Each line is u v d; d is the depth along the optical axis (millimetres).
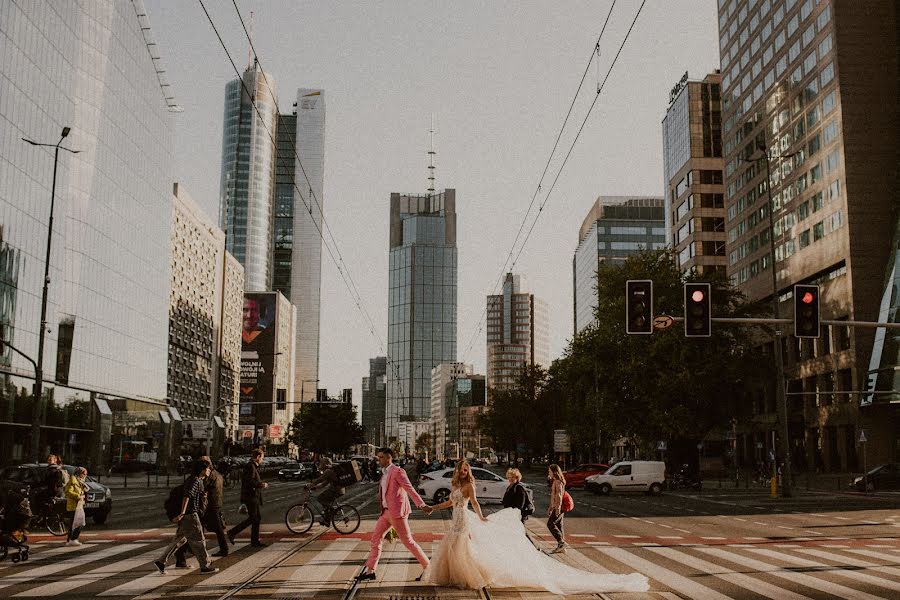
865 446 66250
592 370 52375
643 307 21062
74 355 69812
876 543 18109
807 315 22047
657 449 56344
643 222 180750
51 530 19844
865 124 71000
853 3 72750
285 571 12906
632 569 13367
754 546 17297
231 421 141750
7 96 58812
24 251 61156
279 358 157000
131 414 83438
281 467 66562
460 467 11617
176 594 10742
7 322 58312
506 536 11406
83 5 72938
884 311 65375
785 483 39375
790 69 82438
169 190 97312
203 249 120938
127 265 82938
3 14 58062
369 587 11289
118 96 80625
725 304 50844
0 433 58031
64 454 68312
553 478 16484
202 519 13977
